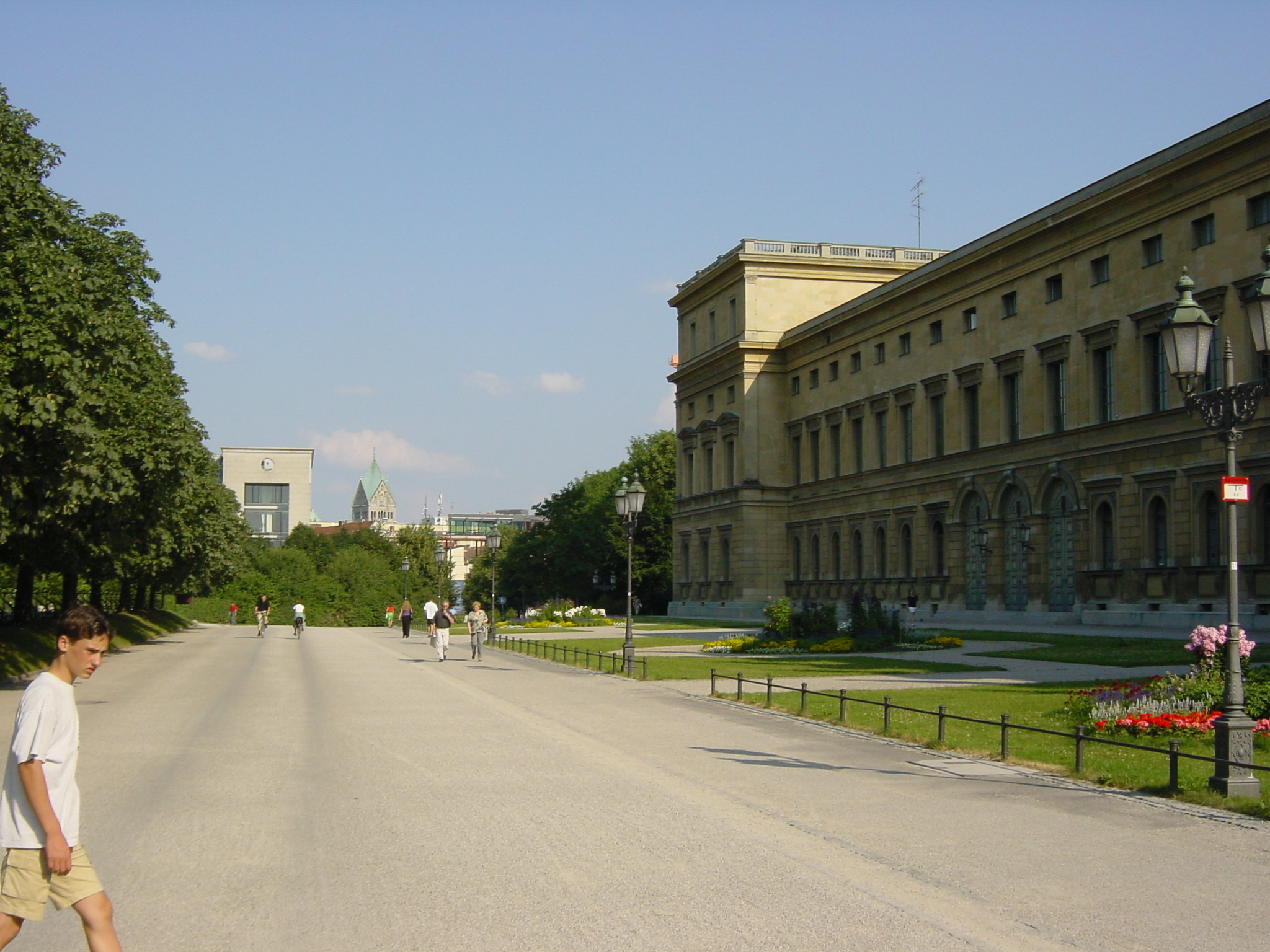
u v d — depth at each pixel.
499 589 138.12
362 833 13.38
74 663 8.23
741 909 10.20
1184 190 56.66
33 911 7.92
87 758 19.41
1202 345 16.72
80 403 30.69
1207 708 21.58
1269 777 16.61
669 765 18.41
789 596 99.19
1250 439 53.41
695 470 111.44
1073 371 65.31
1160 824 13.80
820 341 95.06
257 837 13.22
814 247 102.12
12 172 32.94
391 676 39.41
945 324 78.56
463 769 18.08
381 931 9.64
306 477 196.62
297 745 21.00
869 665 40.88
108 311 41.22
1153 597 59.03
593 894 10.70
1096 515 63.31
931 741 20.45
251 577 141.62
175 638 75.38
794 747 20.50
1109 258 62.44
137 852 12.54
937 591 78.94
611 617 110.81
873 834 13.23
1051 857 12.12
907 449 84.25
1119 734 20.84
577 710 27.20
